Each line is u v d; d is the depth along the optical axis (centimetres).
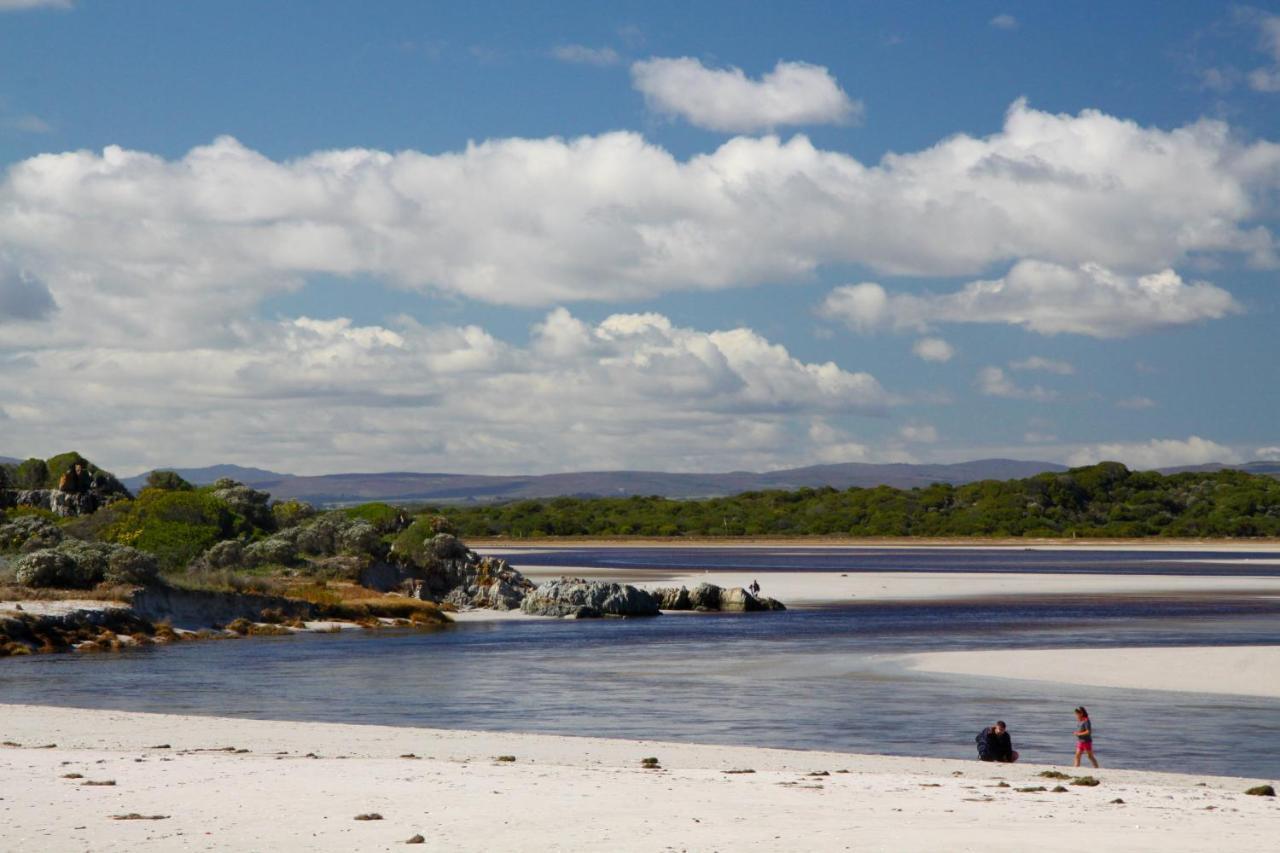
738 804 2614
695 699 5150
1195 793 2894
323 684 5759
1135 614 9894
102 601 8275
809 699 5112
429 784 2859
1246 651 6488
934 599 12150
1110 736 4141
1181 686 5353
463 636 8475
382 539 11362
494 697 5262
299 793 2720
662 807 2569
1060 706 4831
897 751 3912
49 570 8556
